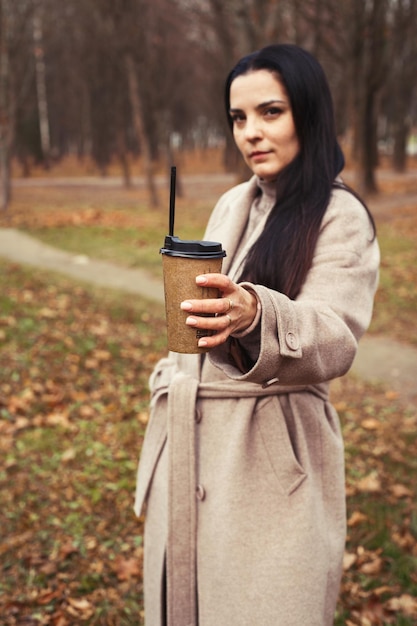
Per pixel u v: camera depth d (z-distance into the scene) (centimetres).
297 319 121
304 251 137
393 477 384
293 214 142
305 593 138
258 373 118
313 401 152
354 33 1320
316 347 122
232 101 152
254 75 146
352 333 136
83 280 891
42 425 430
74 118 4425
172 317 111
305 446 146
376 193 2042
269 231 142
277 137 146
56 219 1509
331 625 157
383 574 291
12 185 2802
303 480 144
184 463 149
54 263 1018
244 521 142
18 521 320
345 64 1438
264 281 138
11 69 1731
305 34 1415
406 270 948
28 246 1166
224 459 146
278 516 142
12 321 633
